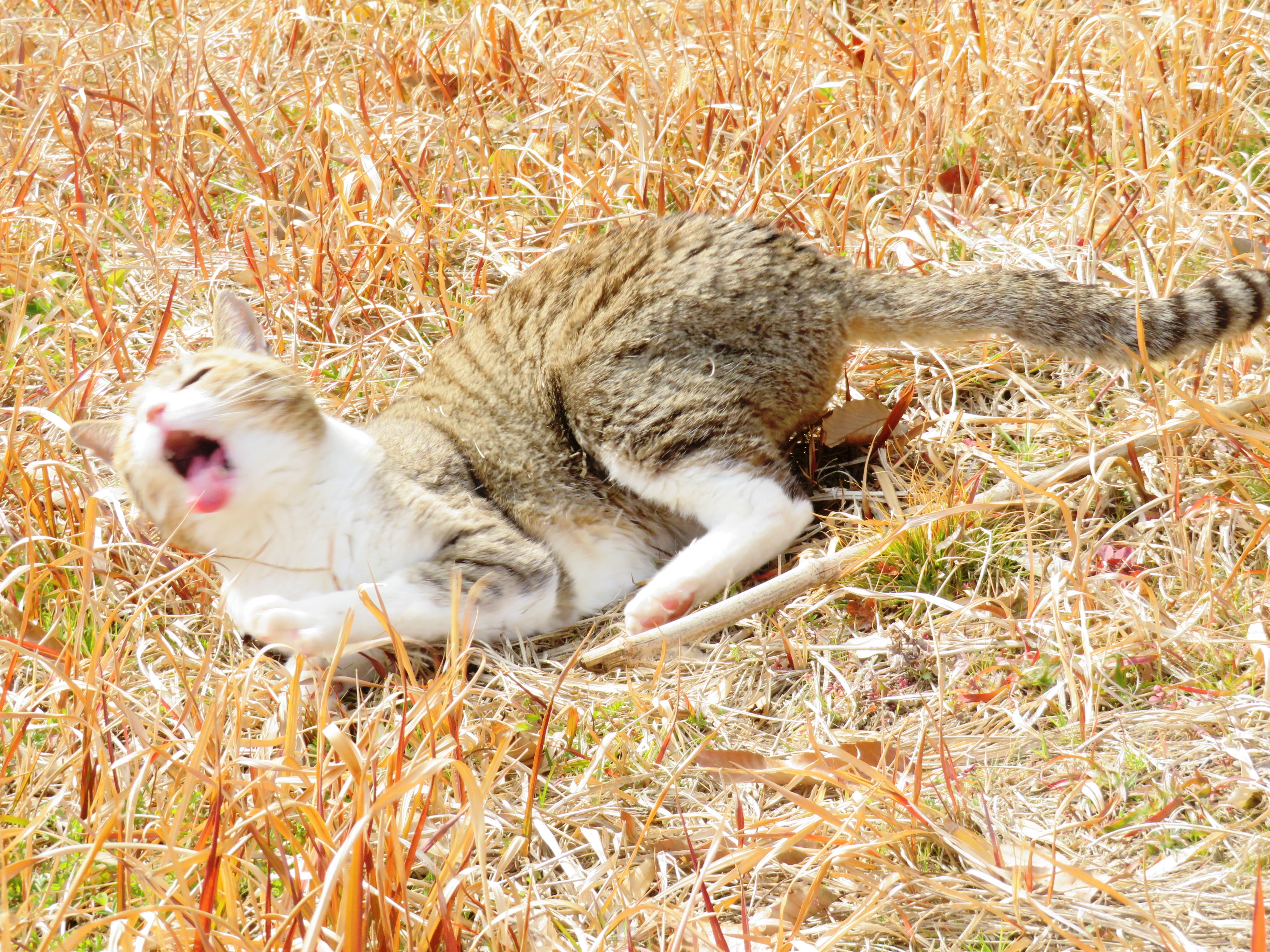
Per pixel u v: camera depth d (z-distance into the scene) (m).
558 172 1.74
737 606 1.37
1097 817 1.22
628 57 1.88
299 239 1.74
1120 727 1.27
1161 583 1.35
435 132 1.82
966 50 1.82
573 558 1.44
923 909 1.20
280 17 1.97
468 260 1.72
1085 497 1.38
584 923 1.21
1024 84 1.81
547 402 1.45
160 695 1.32
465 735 1.28
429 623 1.36
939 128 1.76
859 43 1.90
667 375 1.42
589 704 1.34
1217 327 1.42
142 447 1.34
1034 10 1.87
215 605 1.40
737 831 1.23
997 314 1.44
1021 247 1.63
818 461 1.50
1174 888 1.18
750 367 1.43
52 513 1.43
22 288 1.65
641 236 1.47
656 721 1.32
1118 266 1.62
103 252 1.73
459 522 1.39
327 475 1.37
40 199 1.77
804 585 1.38
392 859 1.17
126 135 1.82
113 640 1.36
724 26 1.89
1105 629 1.32
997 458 1.40
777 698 1.34
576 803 1.27
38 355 1.57
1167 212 1.60
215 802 1.18
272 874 1.21
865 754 1.27
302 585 1.38
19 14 2.03
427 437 1.43
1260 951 1.12
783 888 1.22
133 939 1.15
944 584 1.37
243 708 1.27
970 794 1.24
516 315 1.48
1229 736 1.25
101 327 1.59
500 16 1.96
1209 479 1.41
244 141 1.76
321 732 1.21
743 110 1.79
